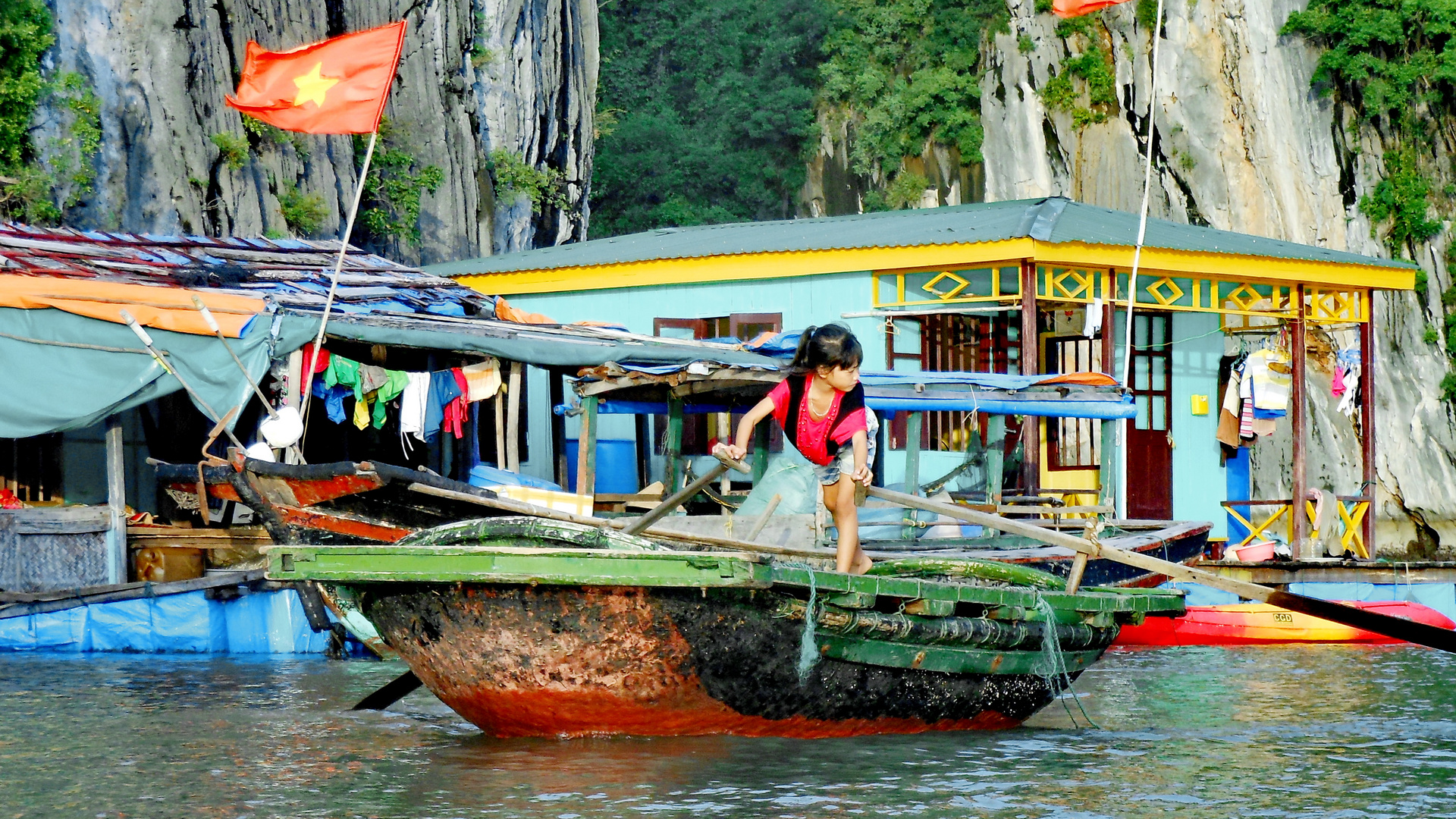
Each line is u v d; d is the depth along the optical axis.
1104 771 10.27
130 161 29.86
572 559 9.69
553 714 10.60
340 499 15.78
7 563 17.77
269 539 19.34
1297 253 28.03
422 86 38.75
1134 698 14.87
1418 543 45.97
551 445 27.78
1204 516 29.06
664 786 9.45
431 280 25.00
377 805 8.96
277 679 15.28
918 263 24.84
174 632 17.86
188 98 31.14
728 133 64.19
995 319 27.39
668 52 66.00
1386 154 48.66
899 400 20.39
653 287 27.81
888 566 12.90
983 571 13.05
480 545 10.42
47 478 21.31
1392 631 11.80
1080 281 25.12
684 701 10.52
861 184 62.72
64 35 29.31
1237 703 14.41
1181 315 28.92
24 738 11.43
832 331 10.70
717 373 19.86
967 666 11.46
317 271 24.09
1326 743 11.66
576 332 23.42
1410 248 48.22
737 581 9.56
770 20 64.69
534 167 44.69
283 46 34.66
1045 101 56.16
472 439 23.31
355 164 36.91
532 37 44.53
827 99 63.56
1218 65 51.41
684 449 26.36
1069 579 12.28
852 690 11.02
